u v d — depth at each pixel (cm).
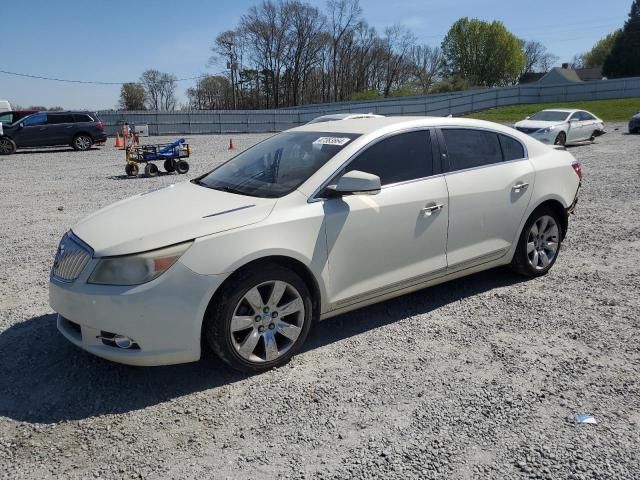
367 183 359
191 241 327
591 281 521
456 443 280
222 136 3353
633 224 755
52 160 1911
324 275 373
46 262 618
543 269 529
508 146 499
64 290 333
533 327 420
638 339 395
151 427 300
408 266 419
